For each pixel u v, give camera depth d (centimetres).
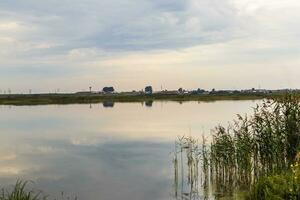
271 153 1784
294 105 1809
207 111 7381
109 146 3403
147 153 3006
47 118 6556
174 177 2206
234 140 1991
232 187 1922
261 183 1480
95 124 5381
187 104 11438
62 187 2033
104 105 12044
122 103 13625
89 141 3731
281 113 1823
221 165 2011
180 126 4781
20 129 4806
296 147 1728
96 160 2759
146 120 5828
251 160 1853
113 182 2130
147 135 4084
